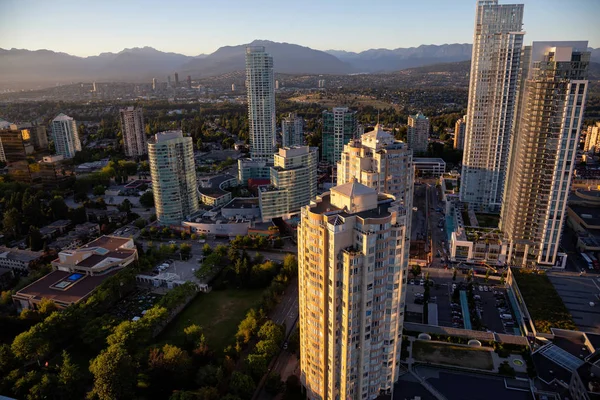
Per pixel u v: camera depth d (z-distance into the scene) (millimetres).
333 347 178000
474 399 199250
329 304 174750
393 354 190375
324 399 192125
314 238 170625
